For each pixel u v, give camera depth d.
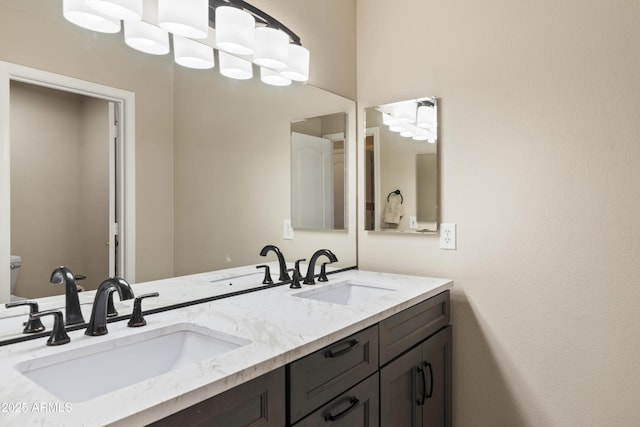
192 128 1.52
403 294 1.62
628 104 1.56
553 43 1.70
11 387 0.79
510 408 1.81
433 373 1.76
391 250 2.14
